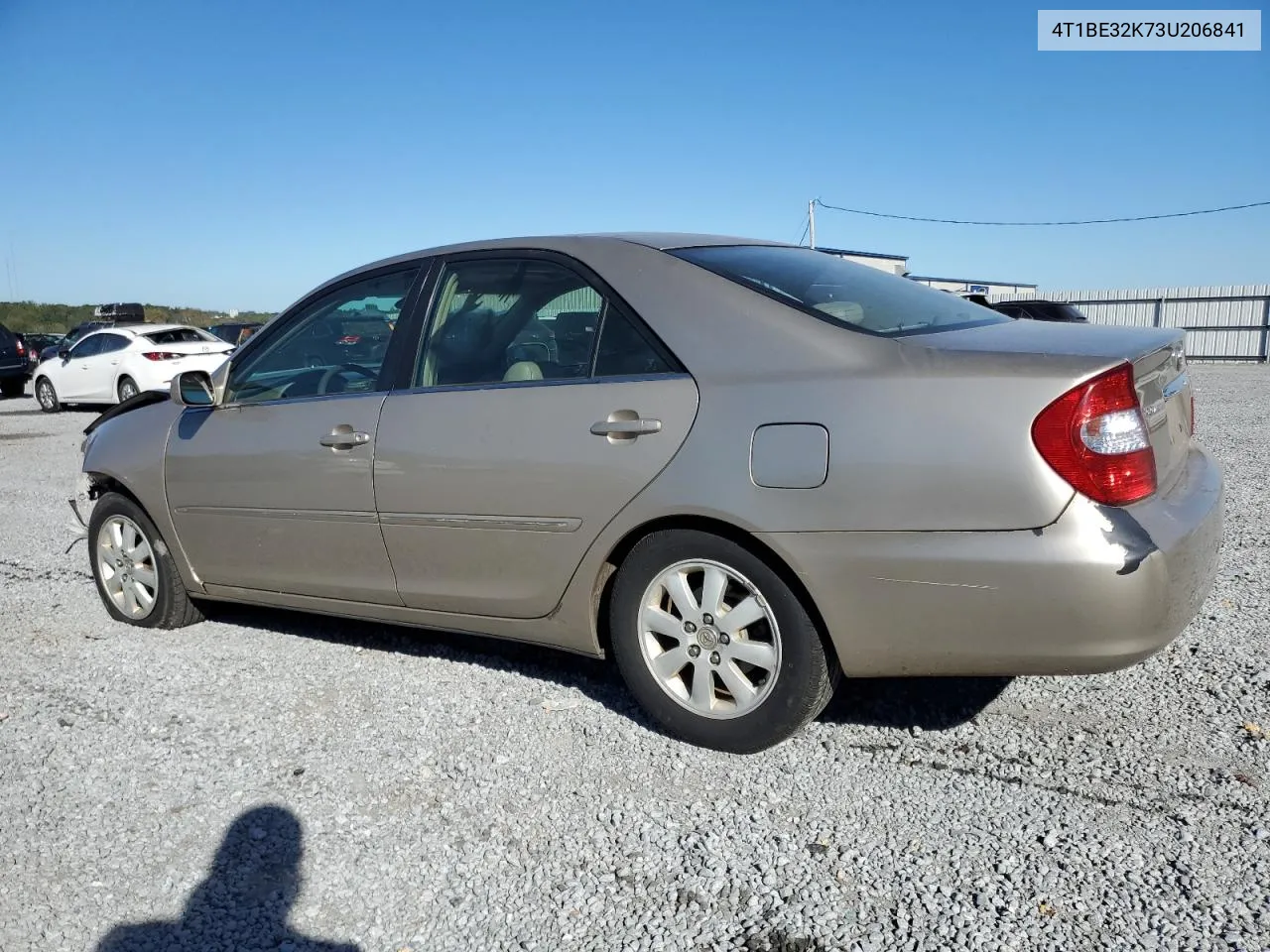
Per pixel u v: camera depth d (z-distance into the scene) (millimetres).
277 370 4543
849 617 3092
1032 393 2852
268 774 3482
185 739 3781
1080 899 2590
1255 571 5281
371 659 4531
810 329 3246
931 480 2928
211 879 2883
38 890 2865
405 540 3984
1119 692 3787
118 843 3084
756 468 3170
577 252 3779
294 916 2701
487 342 3891
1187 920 2488
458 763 3492
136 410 5195
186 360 18094
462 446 3760
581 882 2787
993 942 2447
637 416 3406
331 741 3711
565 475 3531
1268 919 2480
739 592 3357
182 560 4867
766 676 3324
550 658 4438
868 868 2773
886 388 3025
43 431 15766
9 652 4855
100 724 3951
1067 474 2811
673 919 2605
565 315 3719
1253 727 3455
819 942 2484
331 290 4477
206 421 4688
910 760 3355
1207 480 3375
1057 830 2904
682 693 3520
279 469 4316
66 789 3428
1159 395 3221
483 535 3756
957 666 3031
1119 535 2789
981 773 3252
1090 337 3221
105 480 5203
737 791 3207
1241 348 29516
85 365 18531
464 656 4512
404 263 4273
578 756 3498
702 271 3521
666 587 3469
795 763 3371
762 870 2787
